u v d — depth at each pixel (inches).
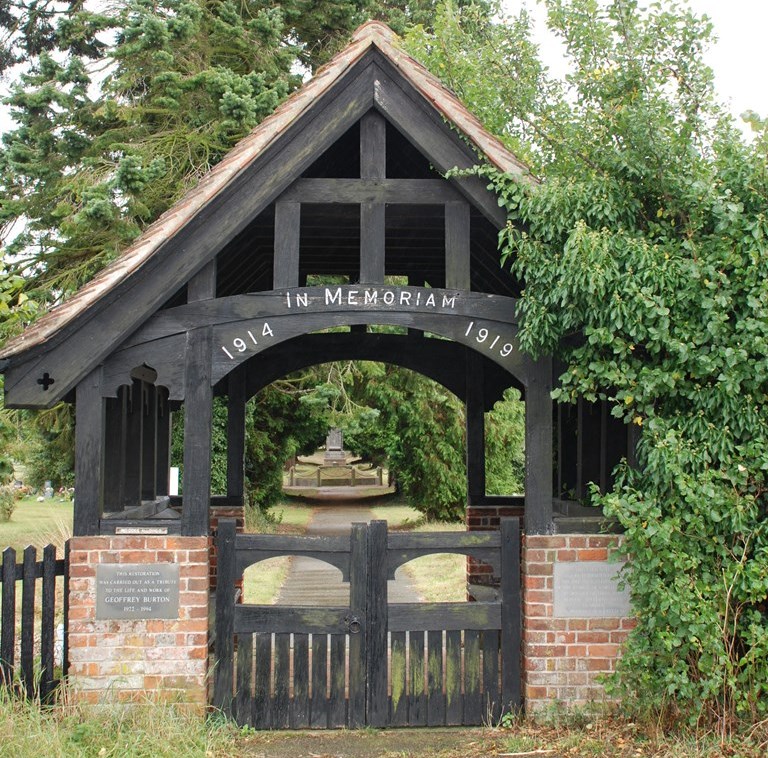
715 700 210.5
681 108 220.2
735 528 201.6
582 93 237.6
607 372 209.2
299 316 226.4
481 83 361.7
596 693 223.5
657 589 203.5
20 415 539.5
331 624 225.8
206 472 221.8
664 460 202.4
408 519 806.5
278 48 637.9
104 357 218.8
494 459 732.0
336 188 227.0
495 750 206.7
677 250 210.2
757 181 207.3
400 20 728.3
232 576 224.7
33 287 556.4
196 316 223.8
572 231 206.5
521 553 244.2
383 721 224.8
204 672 218.4
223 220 220.2
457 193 227.8
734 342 204.2
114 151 585.0
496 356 229.1
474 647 228.5
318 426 756.6
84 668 216.5
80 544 217.9
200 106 600.4
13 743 186.9
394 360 342.6
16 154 557.6
